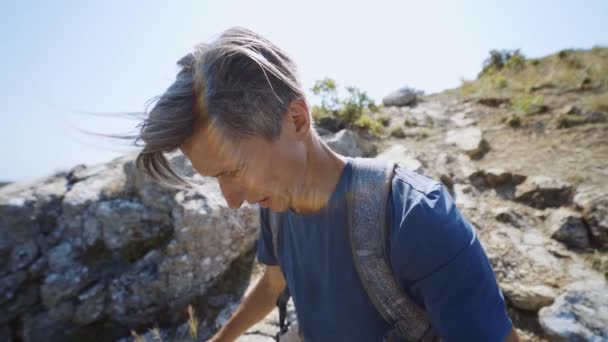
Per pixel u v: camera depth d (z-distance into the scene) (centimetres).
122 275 318
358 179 70
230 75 55
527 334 232
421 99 739
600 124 463
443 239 61
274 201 69
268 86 57
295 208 73
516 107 571
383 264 68
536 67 822
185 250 310
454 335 60
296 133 63
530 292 248
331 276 76
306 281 83
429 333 72
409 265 64
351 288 74
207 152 57
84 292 315
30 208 357
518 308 251
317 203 72
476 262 62
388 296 70
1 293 321
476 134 510
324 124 545
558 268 270
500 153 456
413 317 71
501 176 388
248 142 58
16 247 338
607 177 347
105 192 371
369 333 76
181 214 313
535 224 326
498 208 352
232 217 322
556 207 337
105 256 336
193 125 55
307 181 70
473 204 365
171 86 57
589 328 211
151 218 336
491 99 638
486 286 61
